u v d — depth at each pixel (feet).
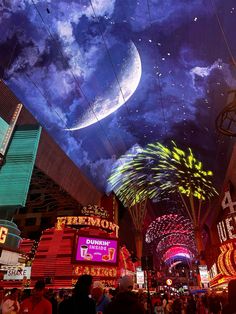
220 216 125.39
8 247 51.55
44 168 87.97
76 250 72.54
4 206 58.54
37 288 15.85
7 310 26.94
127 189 135.85
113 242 75.56
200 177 121.80
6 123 66.18
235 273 64.13
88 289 12.39
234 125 73.20
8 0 78.28
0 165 62.80
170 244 241.14
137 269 97.45
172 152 125.18
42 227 138.10
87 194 124.57
